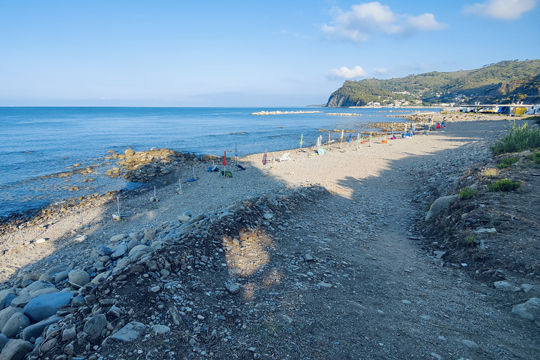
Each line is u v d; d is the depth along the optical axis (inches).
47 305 245.6
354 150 1471.5
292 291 256.7
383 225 472.7
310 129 2970.0
